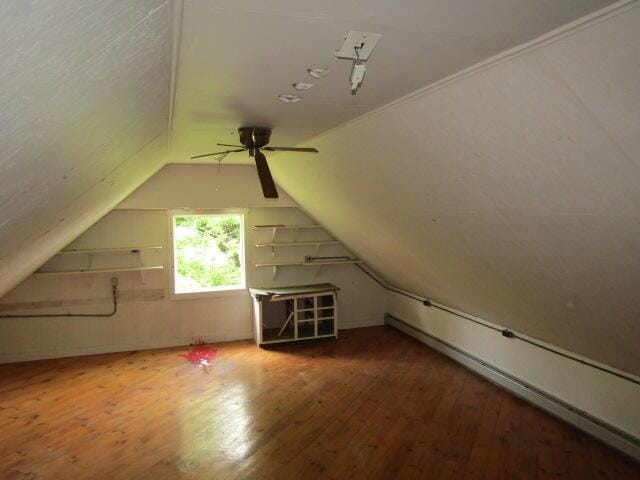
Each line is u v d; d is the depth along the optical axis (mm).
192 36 1351
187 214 5516
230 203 5543
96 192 2725
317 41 1399
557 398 3650
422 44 1402
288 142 3375
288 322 5680
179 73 1713
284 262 5941
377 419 3643
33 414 3781
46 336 5156
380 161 2738
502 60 1439
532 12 1159
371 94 1956
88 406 3922
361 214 4000
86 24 744
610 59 1189
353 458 3098
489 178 2082
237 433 3447
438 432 3428
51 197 1717
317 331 5742
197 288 5738
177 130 2898
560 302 2779
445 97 1804
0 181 1063
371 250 5117
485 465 2994
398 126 2252
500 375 4246
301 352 5289
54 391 4238
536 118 1562
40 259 3994
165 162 4668
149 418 3695
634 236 1770
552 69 1339
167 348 5484
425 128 2096
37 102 856
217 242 6395
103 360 5074
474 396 4047
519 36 1294
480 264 3102
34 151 1083
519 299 3217
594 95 1317
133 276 5395
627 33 1102
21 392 4219
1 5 518
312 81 1819
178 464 3051
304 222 6016
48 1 581
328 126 2725
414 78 1716
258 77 1771
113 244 5297
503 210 2242
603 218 1790
